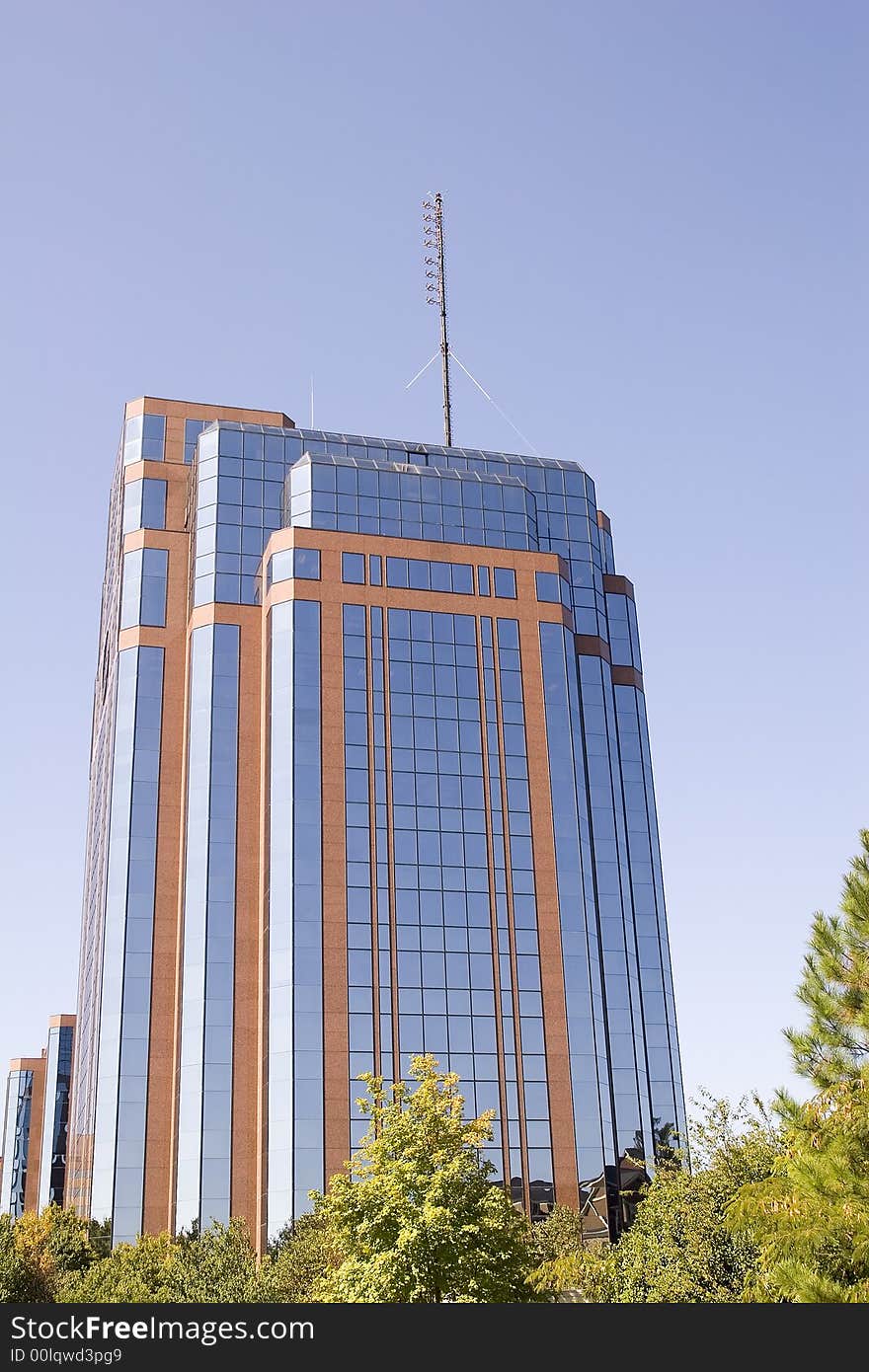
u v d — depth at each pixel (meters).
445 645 85.00
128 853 83.50
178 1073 75.56
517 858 80.31
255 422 97.75
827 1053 26.06
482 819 80.69
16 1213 146.25
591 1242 68.94
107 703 104.00
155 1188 74.81
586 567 97.50
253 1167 72.94
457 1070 73.44
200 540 88.75
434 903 77.31
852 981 26.17
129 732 87.00
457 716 83.19
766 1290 26.25
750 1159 35.69
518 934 78.19
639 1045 83.06
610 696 95.00
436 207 110.94
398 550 86.62
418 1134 41.50
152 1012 79.31
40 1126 151.00
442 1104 42.75
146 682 88.75
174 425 98.50
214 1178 72.25
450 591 86.62
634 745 97.00
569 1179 72.69
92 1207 74.44
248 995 77.06
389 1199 39.16
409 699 82.62
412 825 79.12
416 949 75.81
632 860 93.25
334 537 85.56
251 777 82.69
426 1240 37.94
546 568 89.69
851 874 27.02
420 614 85.25
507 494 91.75
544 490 99.00
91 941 104.38
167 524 94.81
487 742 83.00
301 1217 61.91
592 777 89.75
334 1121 70.31
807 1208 25.28
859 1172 24.73
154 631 90.50
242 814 81.50
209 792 81.62
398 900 76.81
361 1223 39.19
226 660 85.19
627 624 101.38
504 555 88.94
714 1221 34.16
